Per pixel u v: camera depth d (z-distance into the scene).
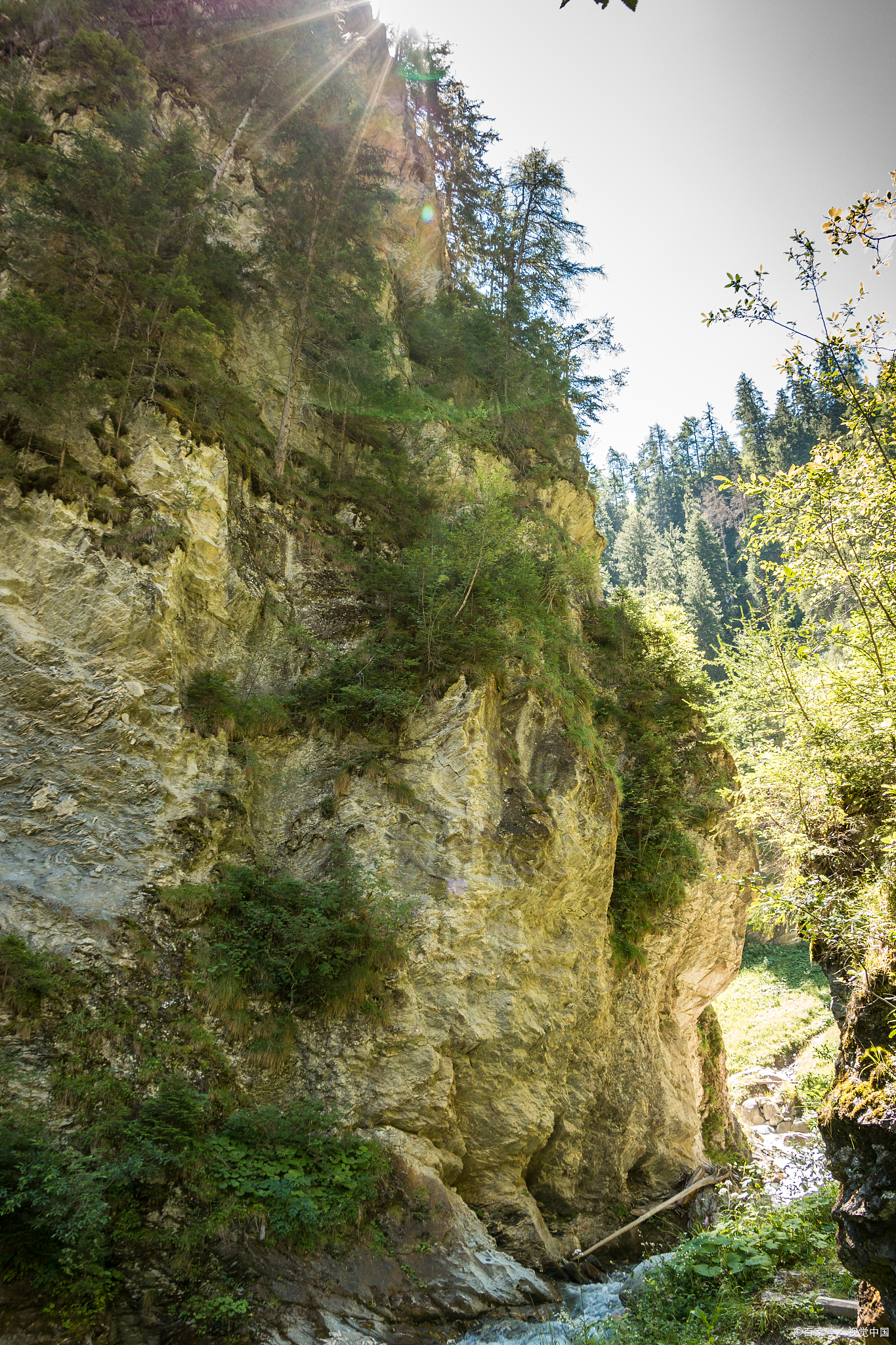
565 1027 13.73
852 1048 8.47
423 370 22.39
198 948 10.84
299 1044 11.30
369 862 12.77
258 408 16.98
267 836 12.91
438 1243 10.36
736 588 57.91
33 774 10.39
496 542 16.52
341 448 18.62
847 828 9.41
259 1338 8.37
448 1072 11.98
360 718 14.19
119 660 11.36
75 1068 9.00
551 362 25.44
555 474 23.55
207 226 16.52
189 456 13.29
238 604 13.91
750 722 11.70
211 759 12.33
